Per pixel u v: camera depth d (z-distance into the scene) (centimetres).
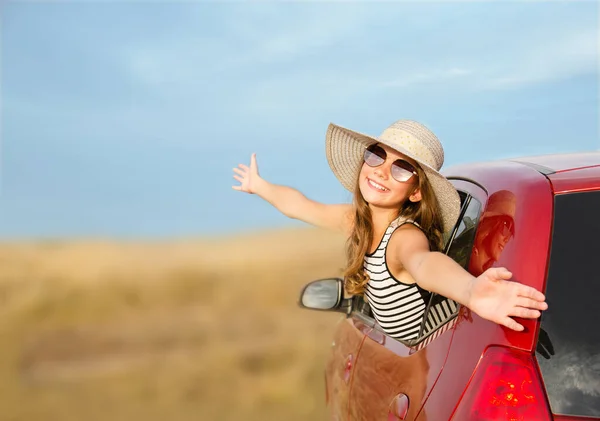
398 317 276
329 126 326
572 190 212
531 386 184
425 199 286
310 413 593
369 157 293
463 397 191
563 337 189
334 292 347
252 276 1068
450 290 214
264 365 685
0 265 1147
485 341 195
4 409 609
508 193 227
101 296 961
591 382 184
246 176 382
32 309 884
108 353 752
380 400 246
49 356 744
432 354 216
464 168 308
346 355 314
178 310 935
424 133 294
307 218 365
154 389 633
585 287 195
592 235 202
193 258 1227
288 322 855
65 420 584
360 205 295
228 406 604
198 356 714
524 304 189
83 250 1358
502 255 209
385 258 279
